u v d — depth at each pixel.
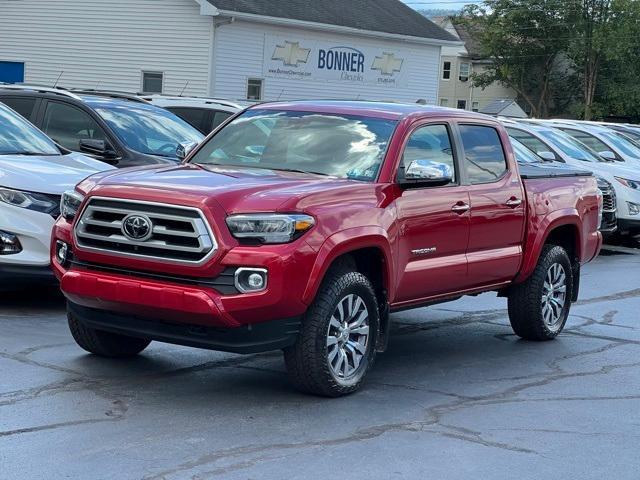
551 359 8.59
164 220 6.25
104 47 34.28
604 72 65.88
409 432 6.21
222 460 5.50
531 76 68.25
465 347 8.98
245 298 6.10
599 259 16.20
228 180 6.66
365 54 37.53
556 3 64.12
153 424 6.09
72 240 6.63
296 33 34.50
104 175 6.91
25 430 5.84
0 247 8.70
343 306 6.77
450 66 71.81
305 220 6.31
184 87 32.31
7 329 8.34
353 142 7.47
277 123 7.85
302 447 5.80
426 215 7.45
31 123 10.91
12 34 36.28
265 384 7.17
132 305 6.30
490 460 5.77
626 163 18.59
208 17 31.80
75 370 7.23
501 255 8.41
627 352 8.99
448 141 8.00
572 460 5.85
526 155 14.97
